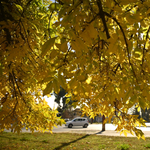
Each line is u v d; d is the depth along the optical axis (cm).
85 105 389
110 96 168
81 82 141
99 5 134
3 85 308
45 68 278
